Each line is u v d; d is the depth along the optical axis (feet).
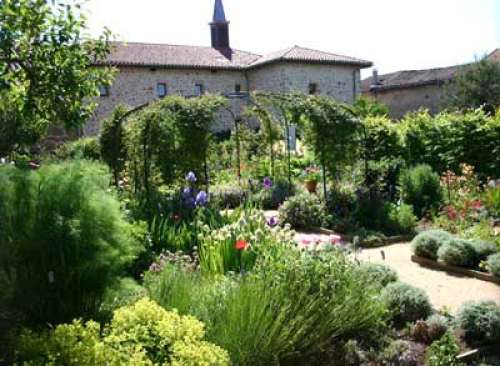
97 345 7.79
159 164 28.12
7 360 8.07
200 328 8.84
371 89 107.45
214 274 14.46
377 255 23.32
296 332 10.83
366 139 33.58
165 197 25.00
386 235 26.84
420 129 37.60
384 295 14.24
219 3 93.25
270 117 40.01
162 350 8.36
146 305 9.07
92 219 10.02
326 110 30.76
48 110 11.30
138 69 75.77
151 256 17.49
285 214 29.35
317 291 12.03
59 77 10.72
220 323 10.30
